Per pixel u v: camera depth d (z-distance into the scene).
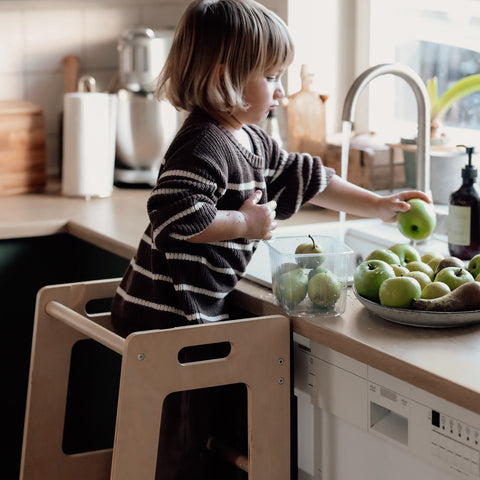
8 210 2.28
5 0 2.65
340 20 2.46
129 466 1.31
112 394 2.08
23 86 2.73
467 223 1.66
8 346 2.24
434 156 1.97
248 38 1.41
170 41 2.54
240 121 1.50
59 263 2.27
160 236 1.38
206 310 1.44
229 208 1.45
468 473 1.13
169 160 1.41
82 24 2.76
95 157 2.43
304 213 2.19
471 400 1.05
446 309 1.26
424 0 2.35
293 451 1.52
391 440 1.26
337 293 1.35
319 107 2.25
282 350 1.38
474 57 2.20
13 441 2.31
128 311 1.52
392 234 1.95
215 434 1.67
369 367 1.28
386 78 2.50
